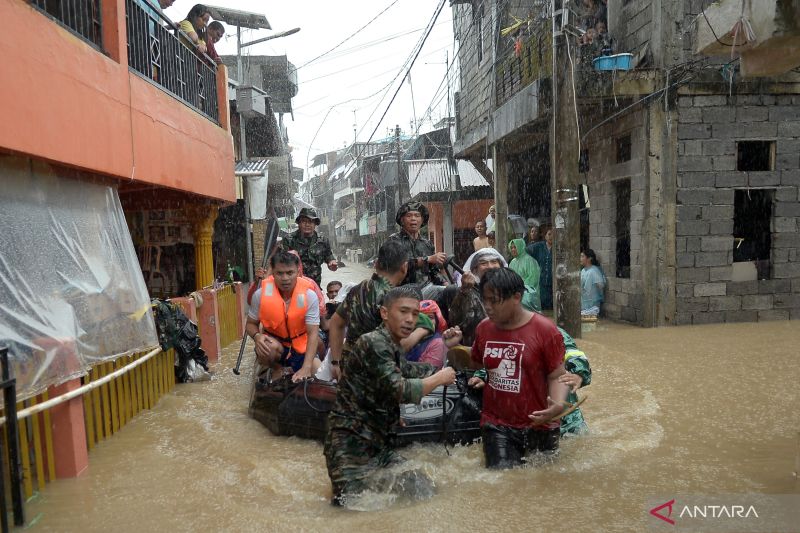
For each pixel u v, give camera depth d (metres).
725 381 6.59
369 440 3.83
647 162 10.82
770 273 11.23
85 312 5.22
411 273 5.98
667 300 10.91
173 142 8.17
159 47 8.20
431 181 23.34
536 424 4.08
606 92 10.59
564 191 9.71
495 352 4.28
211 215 10.66
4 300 4.30
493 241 16.98
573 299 9.73
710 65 10.72
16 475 3.67
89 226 5.81
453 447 4.64
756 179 10.96
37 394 4.27
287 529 3.43
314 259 8.56
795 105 10.96
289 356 6.02
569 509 3.55
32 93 4.74
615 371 7.23
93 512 3.82
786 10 4.83
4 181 4.57
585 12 13.06
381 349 3.71
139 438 5.40
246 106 15.90
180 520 3.64
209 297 8.91
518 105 12.84
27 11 4.79
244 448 5.02
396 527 3.38
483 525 3.38
